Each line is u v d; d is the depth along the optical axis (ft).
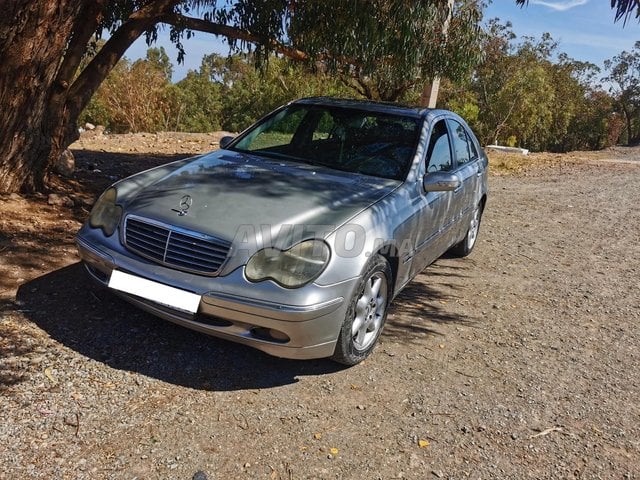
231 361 11.62
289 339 10.34
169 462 8.58
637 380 12.86
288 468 8.77
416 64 24.35
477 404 11.18
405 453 9.46
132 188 12.54
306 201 11.71
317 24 22.93
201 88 161.38
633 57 171.42
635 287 19.22
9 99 17.22
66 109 19.43
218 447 9.05
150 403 9.94
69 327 11.95
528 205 31.91
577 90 154.92
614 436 10.63
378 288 12.26
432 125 15.70
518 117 91.97
